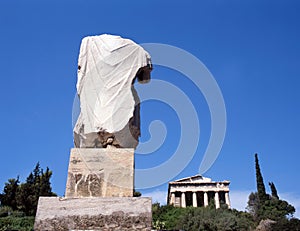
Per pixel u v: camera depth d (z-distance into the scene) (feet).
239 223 129.39
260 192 180.96
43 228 17.22
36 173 133.80
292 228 125.39
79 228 17.26
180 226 127.03
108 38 27.55
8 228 83.76
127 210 17.71
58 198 18.06
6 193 123.24
